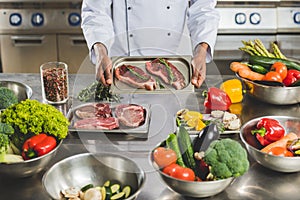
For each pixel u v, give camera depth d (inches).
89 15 86.2
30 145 62.2
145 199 58.7
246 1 126.2
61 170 61.6
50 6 128.0
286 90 75.8
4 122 64.5
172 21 89.1
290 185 60.7
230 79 84.0
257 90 77.9
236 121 70.2
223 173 57.9
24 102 65.7
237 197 58.7
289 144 64.9
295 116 75.1
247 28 127.8
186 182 56.6
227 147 59.2
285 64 81.5
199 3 89.0
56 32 130.4
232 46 129.3
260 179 61.8
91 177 62.4
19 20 129.3
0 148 61.5
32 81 86.8
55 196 59.6
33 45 132.0
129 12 87.7
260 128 67.7
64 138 68.7
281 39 129.2
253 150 62.6
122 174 61.9
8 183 61.6
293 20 127.7
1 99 76.5
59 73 77.9
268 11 127.0
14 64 134.5
